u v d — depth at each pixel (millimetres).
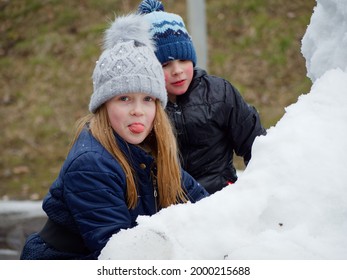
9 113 13078
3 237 8430
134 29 3336
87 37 14305
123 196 3094
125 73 3152
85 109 12938
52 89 13484
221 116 4254
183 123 4207
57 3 15312
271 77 12961
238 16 14117
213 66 13188
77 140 3213
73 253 3189
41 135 12398
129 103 3178
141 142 3357
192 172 4262
